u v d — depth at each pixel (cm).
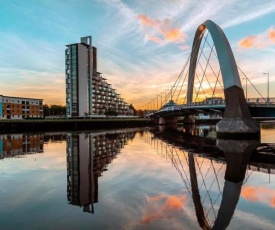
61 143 4388
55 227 946
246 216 1061
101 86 14925
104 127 11206
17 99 11744
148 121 14400
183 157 2794
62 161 2516
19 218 1035
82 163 2391
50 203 1225
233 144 4006
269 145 3794
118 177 1783
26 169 2112
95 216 1048
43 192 1416
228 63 5000
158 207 1159
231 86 4906
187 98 9344
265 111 4953
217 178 1778
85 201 1245
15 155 2964
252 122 4775
